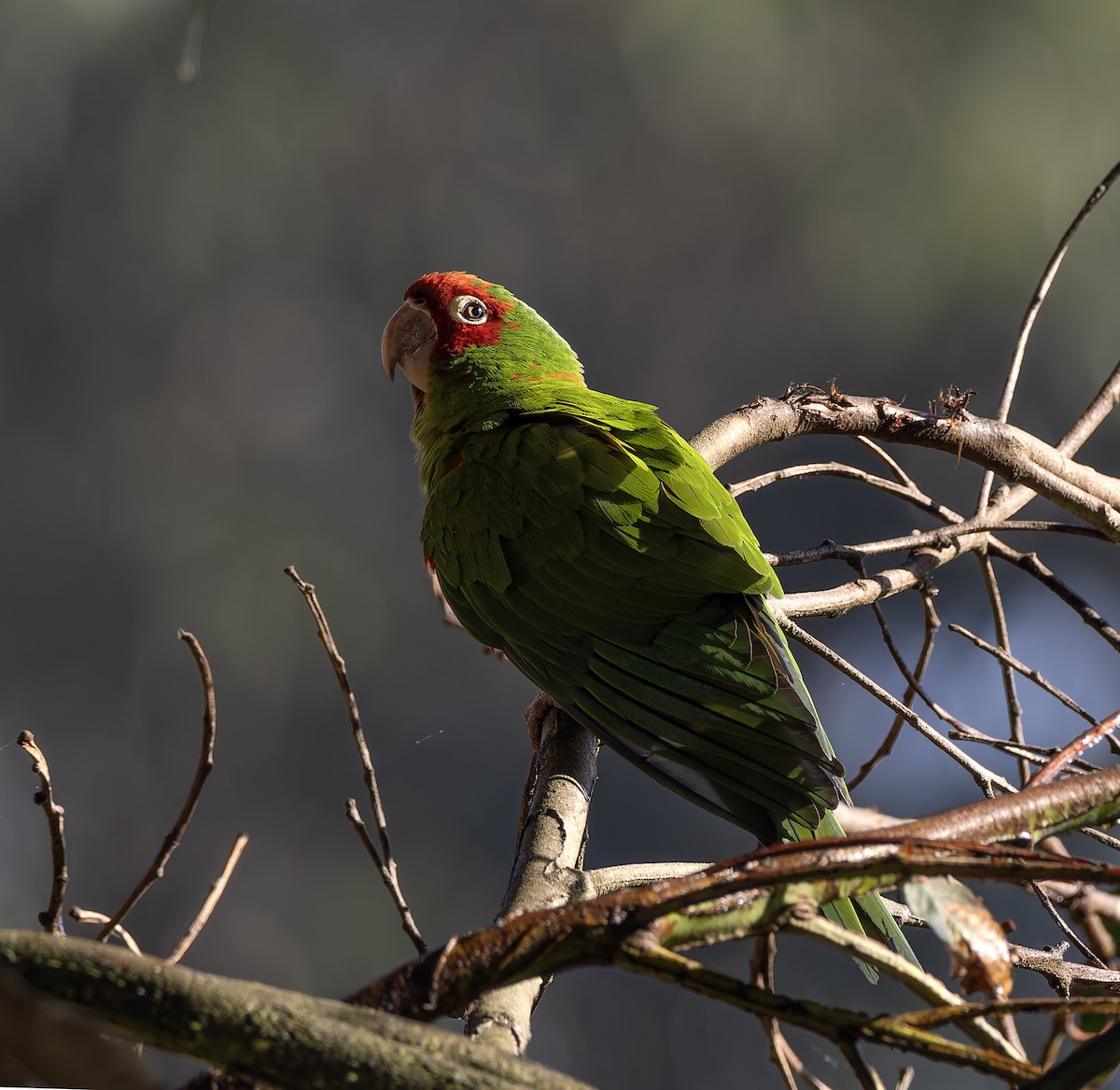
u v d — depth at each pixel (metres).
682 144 17.11
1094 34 16.02
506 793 15.57
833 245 16.62
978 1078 11.00
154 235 17.39
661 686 4.41
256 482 17.11
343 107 17.58
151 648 16.53
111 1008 1.91
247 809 15.80
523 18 17.44
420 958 2.14
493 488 5.30
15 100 16.77
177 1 17.17
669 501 4.90
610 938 2.07
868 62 16.53
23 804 15.77
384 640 16.38
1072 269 15.88
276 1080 1.90
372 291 17.77
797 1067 3.49
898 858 2.05
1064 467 5.18
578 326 17.64
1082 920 4.50
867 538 15.37
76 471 17.09
